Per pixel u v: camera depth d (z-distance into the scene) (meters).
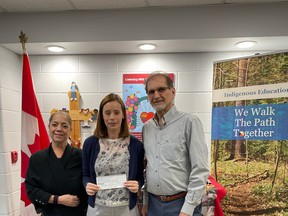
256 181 1.86
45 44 1.95
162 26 1.85
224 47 2.04
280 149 1.79
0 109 1.97
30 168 1.51
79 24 1.90
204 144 1.34
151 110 2.19
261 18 1.78
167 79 1.39
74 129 2.22
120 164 1.39
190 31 1.83
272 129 1.82
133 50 2.12
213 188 1.68
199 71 2.18
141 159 1.46
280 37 1.78
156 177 1.34
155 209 1.38
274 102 1.81
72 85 2.22
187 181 1.35
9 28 1.94
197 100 2.18
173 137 1.35
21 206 1.91
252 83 1.89
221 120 2.01
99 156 1.40
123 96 2.22
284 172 1.77
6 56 2.05
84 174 1.45
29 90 1.94
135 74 2.21
